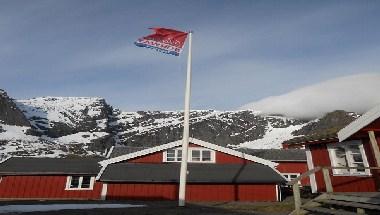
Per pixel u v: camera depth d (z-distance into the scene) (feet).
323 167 40.24
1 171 97.19
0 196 95.71
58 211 39.81
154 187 79.97
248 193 79.82
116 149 106.42
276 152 152.76
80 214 36.68
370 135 42.65
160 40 56.59
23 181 98.37
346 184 56.85
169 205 52.75
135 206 49.55
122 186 79.61
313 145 66.90
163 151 90.17
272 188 80.38
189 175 80.59
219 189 79.82
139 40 56.34
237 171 84.07
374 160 51.55
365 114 42.91
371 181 51.80
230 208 48.75
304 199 64.08
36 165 103.91
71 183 100.07
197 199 78.64
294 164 144.56
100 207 46.88
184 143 50.62
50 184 99.09
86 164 108.27
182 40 56.85
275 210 45.78
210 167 86.38
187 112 51.75
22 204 52.13
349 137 50.47
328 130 63.57
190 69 54.19
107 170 82.69
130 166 85.81
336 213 32.89
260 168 86.99
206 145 90.84
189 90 52.70
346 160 58.44
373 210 33.37
